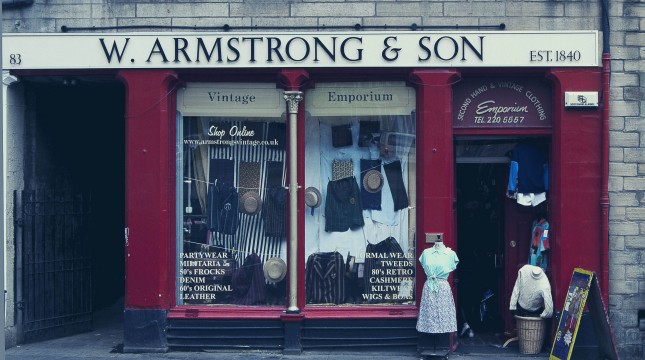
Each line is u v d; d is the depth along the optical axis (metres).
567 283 9.60
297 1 9.78
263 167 10.18
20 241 10.20
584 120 9.63
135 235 9.82
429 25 9.74
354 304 10.06
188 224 10.18
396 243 10.09
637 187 9.66
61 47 9.82
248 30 9.80
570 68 9.63
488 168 10.95
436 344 9.66
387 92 10.05
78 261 10.98
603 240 9.55
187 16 9.84
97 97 11.96
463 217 10.99
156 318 9.81
